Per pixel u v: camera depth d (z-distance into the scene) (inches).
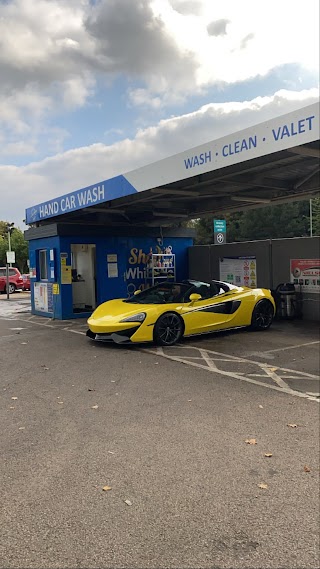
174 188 386.6
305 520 109.3
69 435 162.6
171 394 212.4
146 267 561.0
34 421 177.5
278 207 1801.2
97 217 545.6
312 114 220.7
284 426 170.4
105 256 522.3
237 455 145.3
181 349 317.7
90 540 101.4
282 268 478.0
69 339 367.6
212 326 354.0
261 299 391.2
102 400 203.8
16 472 134.1
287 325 425.1
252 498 119.3
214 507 115.0
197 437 160.1
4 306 721.0
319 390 217.9
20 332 412.8
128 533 104.0
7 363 283.0
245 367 265.0
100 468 136.3
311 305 452.4
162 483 127.3
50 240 514.3
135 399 204.8
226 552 97.3
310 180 390.3
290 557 95.7
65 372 257.3
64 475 132.0
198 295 345.1
